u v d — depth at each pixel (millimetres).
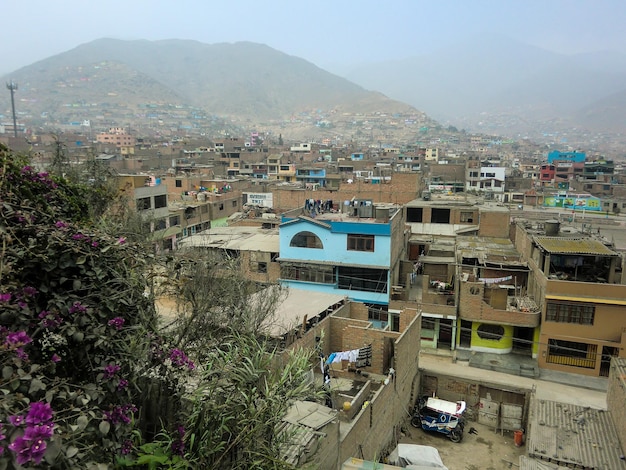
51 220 8625
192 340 11914
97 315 7520
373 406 17875
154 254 10195
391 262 34688
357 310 27672
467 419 25234
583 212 82000
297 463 9656
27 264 7191
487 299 31453
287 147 185750
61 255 7449
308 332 20828
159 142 183750
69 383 6777
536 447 18188
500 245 41656
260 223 51750
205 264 14578
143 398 8719
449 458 21875
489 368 29859
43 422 5031
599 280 29859
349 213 39500
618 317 28016
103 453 6531
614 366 19969
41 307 7359
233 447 7863
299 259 35844
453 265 35594
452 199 63062
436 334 32531
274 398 8336
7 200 7930
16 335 6031
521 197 98938
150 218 27953
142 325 8008
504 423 24328
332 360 19656
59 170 24266
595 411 20344
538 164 168125
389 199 64562
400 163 130750
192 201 62000
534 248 33281
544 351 29531
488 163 139875
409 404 24109
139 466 7016
